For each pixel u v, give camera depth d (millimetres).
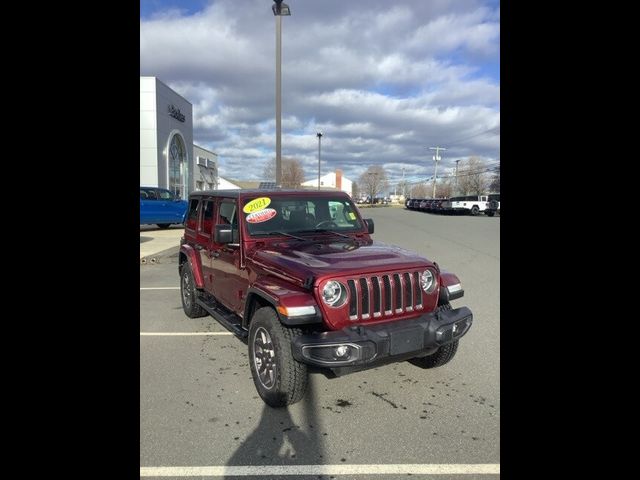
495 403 3760
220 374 4473
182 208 20453
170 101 30297
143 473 2854
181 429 3393
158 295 8234
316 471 2883
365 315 3561
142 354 5027
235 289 4754
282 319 3430
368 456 3039
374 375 4367
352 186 121812
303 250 4215
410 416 3572
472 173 91062
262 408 3732
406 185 145625
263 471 2889
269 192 4949
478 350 4992
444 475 2830
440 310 3945
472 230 22812
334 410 3682
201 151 41812
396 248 4477
